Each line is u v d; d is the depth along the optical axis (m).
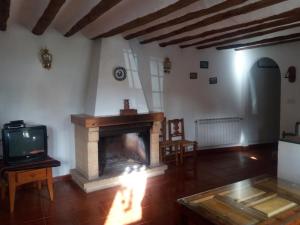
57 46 3.95
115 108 4.02
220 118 5.65
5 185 3.24
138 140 4.51
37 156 3.37
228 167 4.71
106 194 3.56
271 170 4.52
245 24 3.38
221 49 5.42
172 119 5.12
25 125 3.44
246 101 5.93
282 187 2.44
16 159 3.23
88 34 4.04
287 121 5.27
